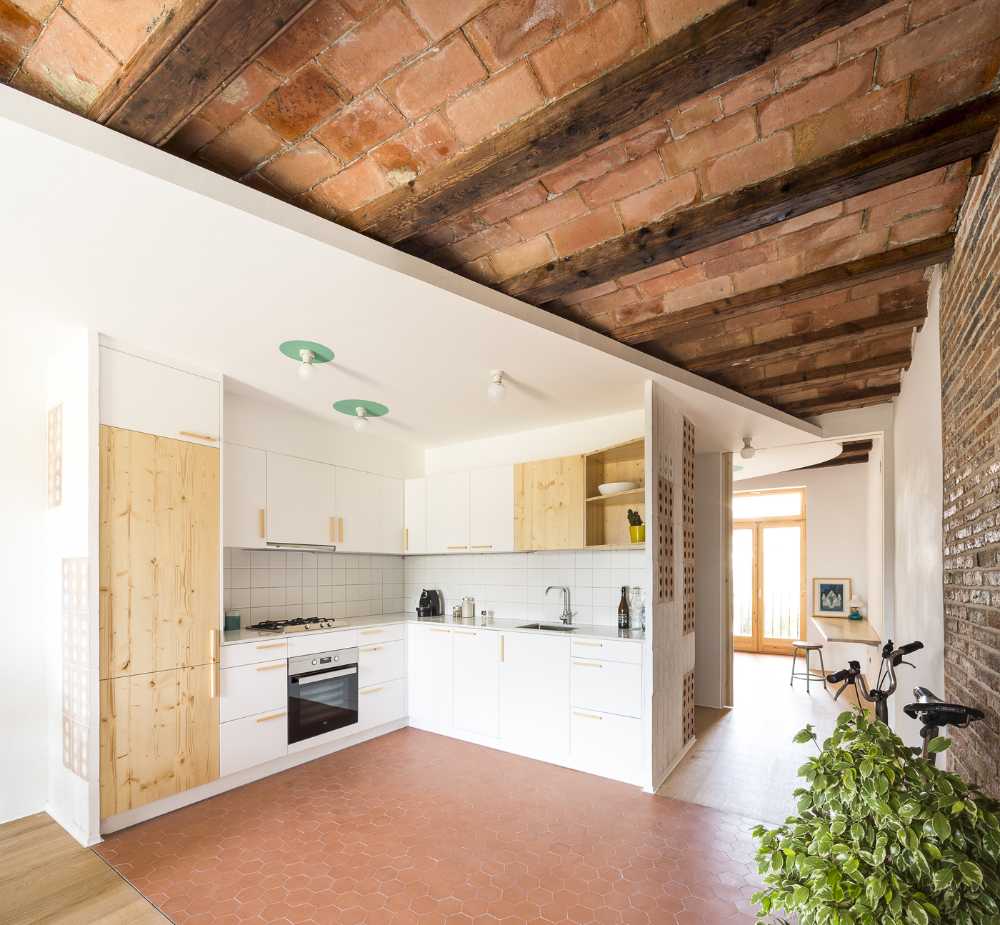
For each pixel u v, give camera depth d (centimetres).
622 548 404
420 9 137
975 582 215
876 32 142
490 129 173
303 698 382
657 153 185
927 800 136
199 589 326
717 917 225
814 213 218
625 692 356
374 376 349
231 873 254
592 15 139
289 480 419
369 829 294
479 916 225
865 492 761
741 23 133
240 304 253
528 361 322
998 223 174
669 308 292
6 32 142
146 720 298
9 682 305
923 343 319
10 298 247
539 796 333
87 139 155
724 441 523
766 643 860
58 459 308
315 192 202
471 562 511
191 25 130
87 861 262
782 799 331
